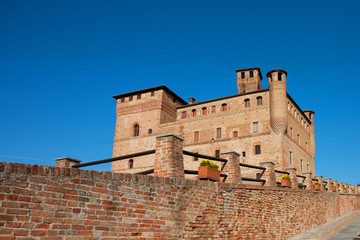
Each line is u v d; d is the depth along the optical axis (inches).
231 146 1788.9
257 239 558.9
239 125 1803.6
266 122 1720.0
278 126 1652.3
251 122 1768.0
